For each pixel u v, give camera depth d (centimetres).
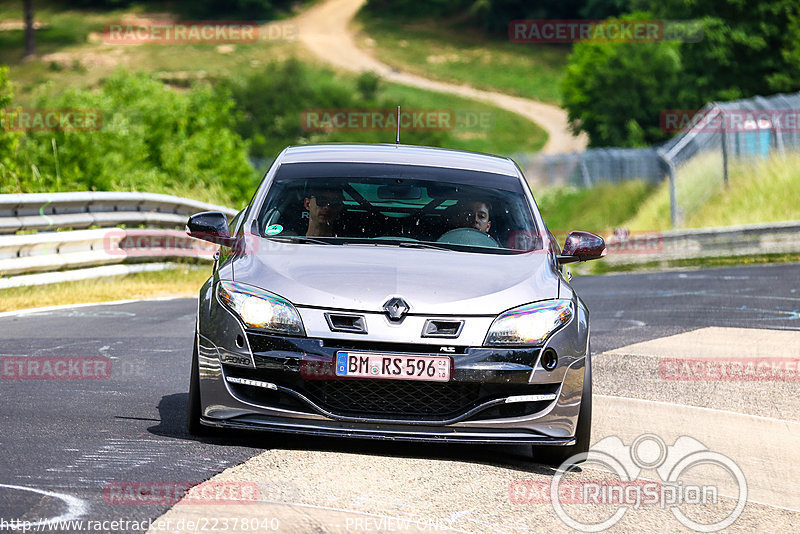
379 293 1986
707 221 11381
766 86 19950
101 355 3086
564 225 14950
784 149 12156
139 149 9794
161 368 2923
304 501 1648
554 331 2009
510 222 2341
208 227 2228
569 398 2019
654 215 12425
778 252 9000
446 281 2047
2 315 3950
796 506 1942
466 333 1961
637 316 4725
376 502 1681
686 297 5591
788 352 3722
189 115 11775
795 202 11081
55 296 4653
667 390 2972
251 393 1981
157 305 4566
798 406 2839
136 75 11762
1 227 4444
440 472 1917
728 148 12469
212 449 1959
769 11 19712
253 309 1973
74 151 8688
